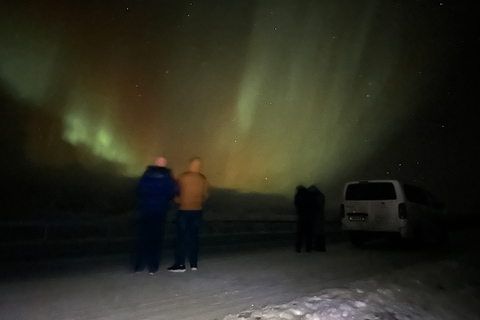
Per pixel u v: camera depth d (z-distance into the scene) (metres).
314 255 11.90
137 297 6.39
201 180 8.65
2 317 5.28
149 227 8.20
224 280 7.82
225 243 13.89
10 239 10.45
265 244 14.39
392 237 13.36
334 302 5.94
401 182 13.73
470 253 12.02
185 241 8.61
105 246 11.48
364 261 10.88
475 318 6.67
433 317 6.22
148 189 8.16
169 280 7.66
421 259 11.38
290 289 7.21
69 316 5.39
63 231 11.52
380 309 5.91
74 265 8.90
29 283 7.10
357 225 13.95
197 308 5.88
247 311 5.52
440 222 15.12
